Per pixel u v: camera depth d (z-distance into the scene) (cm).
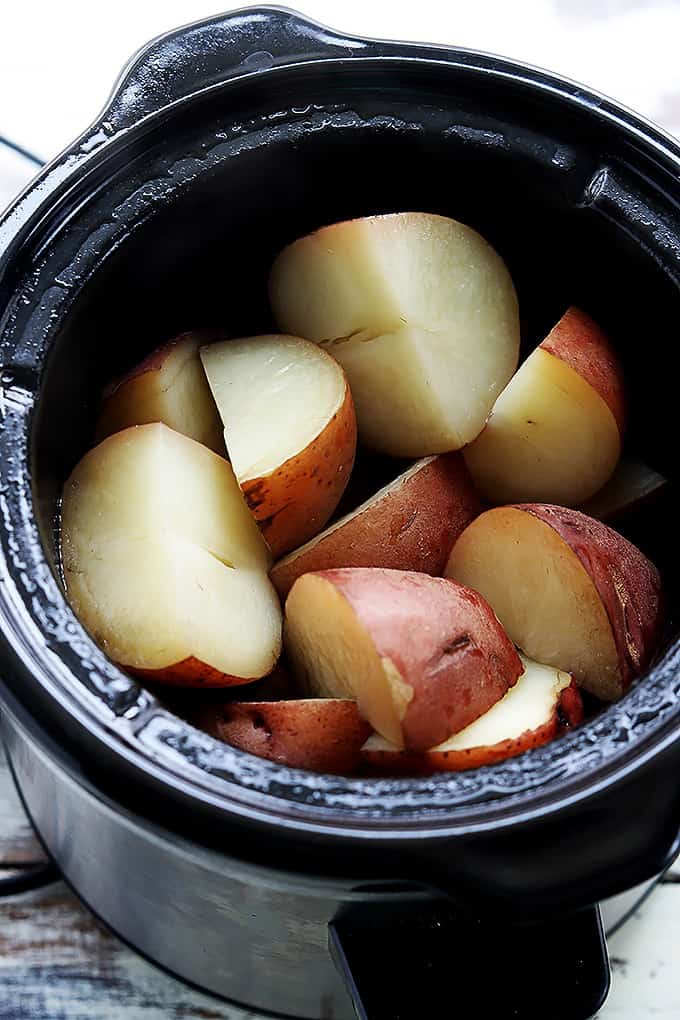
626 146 62
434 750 57
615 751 54
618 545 62
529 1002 57
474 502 65
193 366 65
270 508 61
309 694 61
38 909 66
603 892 53
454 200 65
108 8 83
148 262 63
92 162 61
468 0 84
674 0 84
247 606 61
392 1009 56
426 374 64
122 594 59
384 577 59
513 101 63
